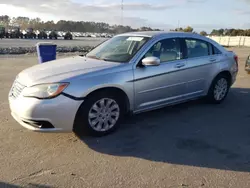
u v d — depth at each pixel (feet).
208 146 12.51
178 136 13.57
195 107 18.52
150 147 12.26
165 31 17.26
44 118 11.63
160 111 17.46
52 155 11.25
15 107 12.17
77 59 15.48
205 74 17.65
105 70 13.05
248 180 9.78
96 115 12.89
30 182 9.26
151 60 13.67
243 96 21.98
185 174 10.06
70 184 9.22
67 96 11.80
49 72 12.85
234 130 14.55
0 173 9.73
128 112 14.17
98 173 9.98
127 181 9.50
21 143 12.25
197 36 17.63
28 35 170.09
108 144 12.46
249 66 32.50
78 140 12.76
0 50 64.34
